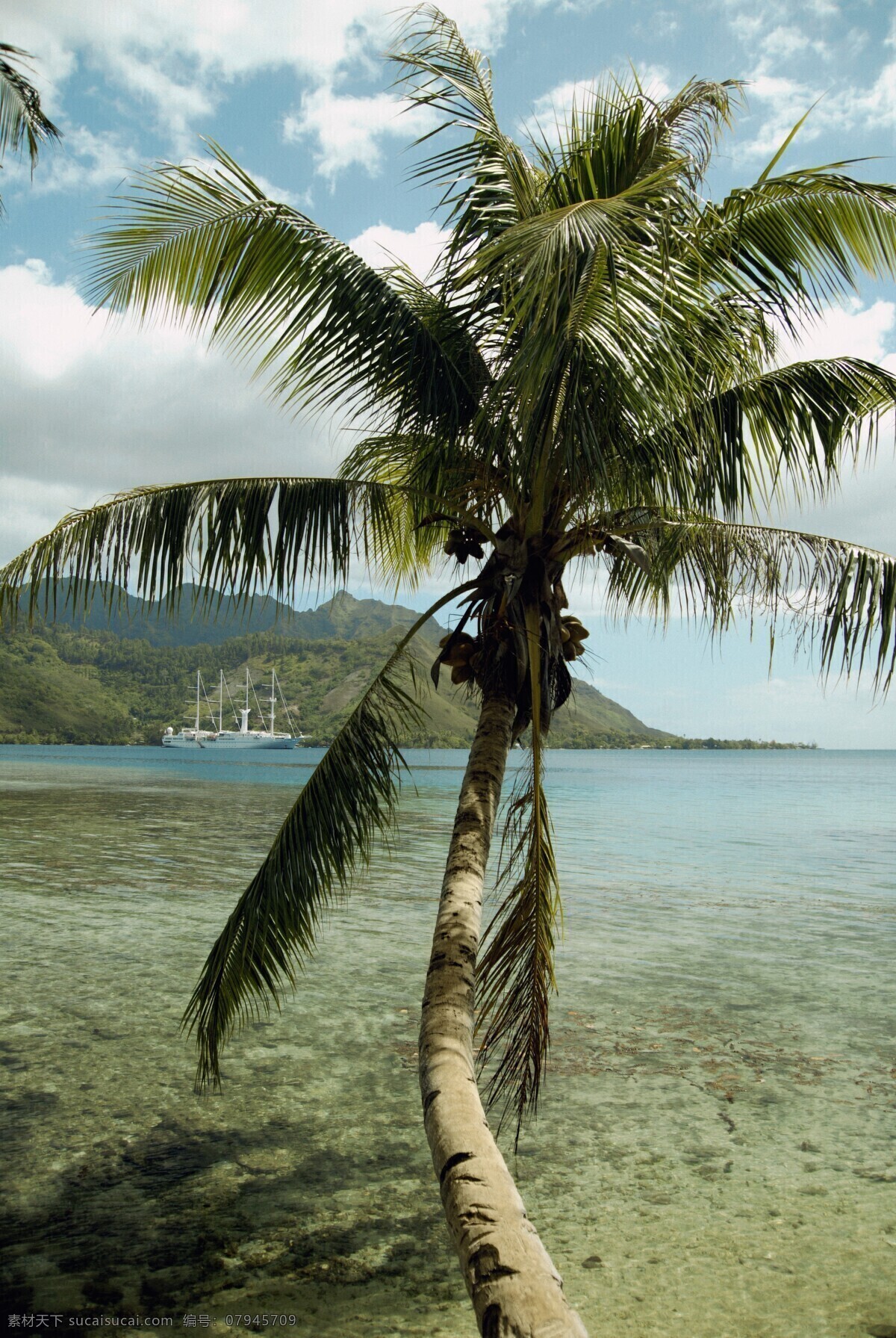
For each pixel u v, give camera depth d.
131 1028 7.69
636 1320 3.73
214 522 5.12
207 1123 5.76
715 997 8.95
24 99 9.19
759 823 28.64
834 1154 5.44
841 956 10.71
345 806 5.28
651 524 5.71
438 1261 4.16
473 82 5.54
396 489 5.77
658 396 3.95
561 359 4.04
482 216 5.18
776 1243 4.39
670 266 4.14
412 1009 8.40
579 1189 4.99
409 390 5.09
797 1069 6.94
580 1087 6.55
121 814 27.95
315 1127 5.72
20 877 15.59
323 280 4.81
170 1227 4.43
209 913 12.61
